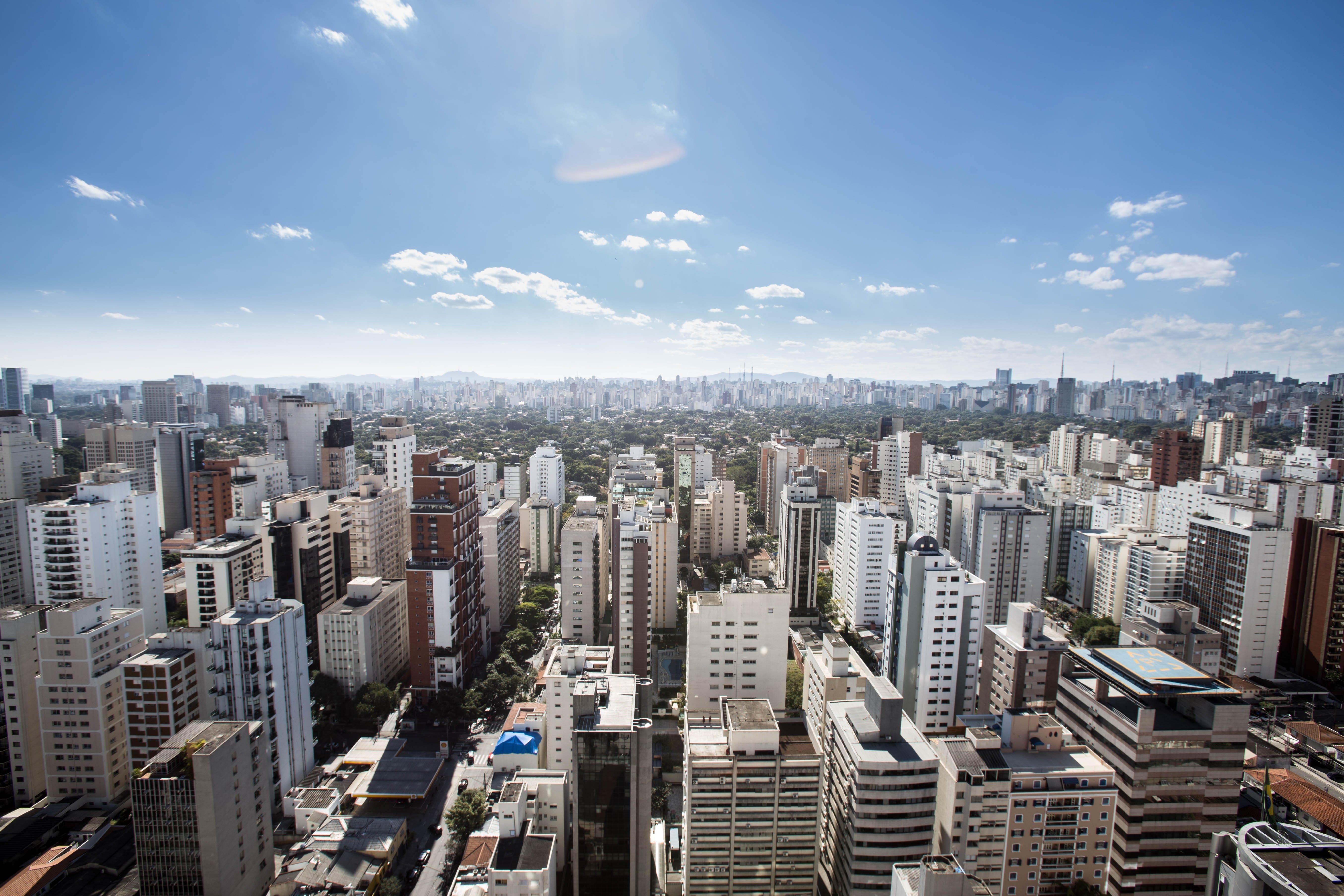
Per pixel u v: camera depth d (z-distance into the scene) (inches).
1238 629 7101.4
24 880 4165.8
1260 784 5177.2
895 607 5767.7
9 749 5177.2
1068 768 3715.6
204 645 5270.7
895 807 3612.2
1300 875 1929.1
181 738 3949.3
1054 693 5251.0
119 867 4254.4
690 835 3784.5
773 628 5305.1
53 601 6806.1
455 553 6737.2
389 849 4648.1
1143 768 3683.6
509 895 3580.2
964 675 5413.4
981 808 3604.8
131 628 5349.4
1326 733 5782.5
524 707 6146.7
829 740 4227.4
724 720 4089.6
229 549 6894.7
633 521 6510.8
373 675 6924.2
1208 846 3725.4
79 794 5017.2
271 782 4308.6
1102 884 3698.3
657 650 7775.6
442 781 5654.5
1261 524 7224.4
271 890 4247.0
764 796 3754.9
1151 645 6190.9
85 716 4982.8
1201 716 3742.6
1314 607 7160.4
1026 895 3688.5
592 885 3993.6
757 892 3801.7
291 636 5408.5
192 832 3762.3
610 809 3959.2
